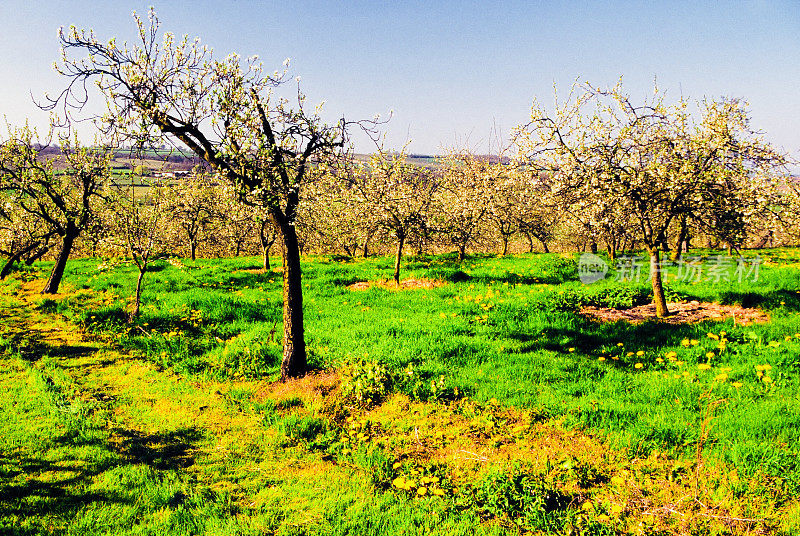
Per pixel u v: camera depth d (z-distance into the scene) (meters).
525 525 5.10
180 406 8.91
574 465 6.00
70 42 8.44
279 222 9.62
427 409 8.19
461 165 32.81
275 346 11.45
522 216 33.22
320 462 6.89
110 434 7.70
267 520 5.41
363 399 8.72
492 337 11.48
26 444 7.20
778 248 33.44
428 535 5.09
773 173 11.45
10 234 19.16
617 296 14.81
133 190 15.98
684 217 12.41
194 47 9.20
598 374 8.96
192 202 24.30
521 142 13.23
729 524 4.74
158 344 12.25
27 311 16.28
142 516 5.49
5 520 5.26
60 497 5.83
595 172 12.02
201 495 5.93
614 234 13.31
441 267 24.23
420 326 12.55
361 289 18.97
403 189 21.02
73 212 18.95
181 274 23.72
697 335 10.46
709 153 11.77
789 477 5.20
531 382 8.86
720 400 7.18
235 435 7.78
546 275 20.25
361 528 5.26
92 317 14.88
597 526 4.91
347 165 10.29
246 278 22.36
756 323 11.03
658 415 7.03
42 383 9.59
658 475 5.73
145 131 8.71
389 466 6.61
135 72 8.84
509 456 6.60
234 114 8.88
